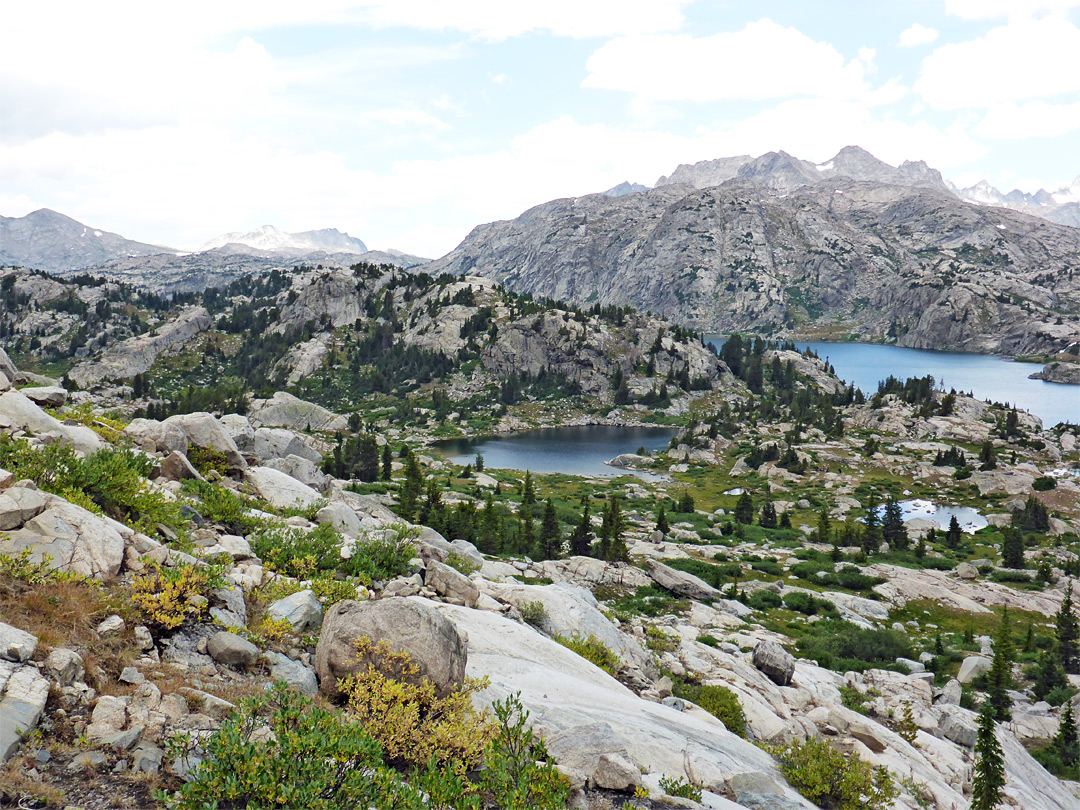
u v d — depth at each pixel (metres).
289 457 42.97
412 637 13.43
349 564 21.77
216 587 14.63
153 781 8.95
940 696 42.69
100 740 9.33
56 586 12.20
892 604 78.44
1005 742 36.28
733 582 78.19
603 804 12.98
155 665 11.64
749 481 171.50
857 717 30.02
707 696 24.61
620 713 17.91
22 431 22.09
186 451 30.52
